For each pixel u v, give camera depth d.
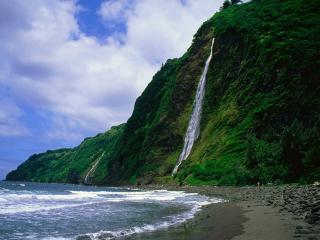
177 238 14.45
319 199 20.50
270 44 79.62
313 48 70.94
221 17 105.44
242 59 87.31
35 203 31.03
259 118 69.94
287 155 51.06
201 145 84.19
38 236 15.61
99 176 163.25
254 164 58.56
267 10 91.56
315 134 50.97
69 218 21.42
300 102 65.00
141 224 18.91
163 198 39.44
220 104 88.00
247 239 13.10
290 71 70.56
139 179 98.50
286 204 23.12
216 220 19.52
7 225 18.53
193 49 108.06
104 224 19.06
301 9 84.31
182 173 78.38
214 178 67.06
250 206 26.12
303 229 12.92
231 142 73.06
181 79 104.56
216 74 94.00
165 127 101.19
